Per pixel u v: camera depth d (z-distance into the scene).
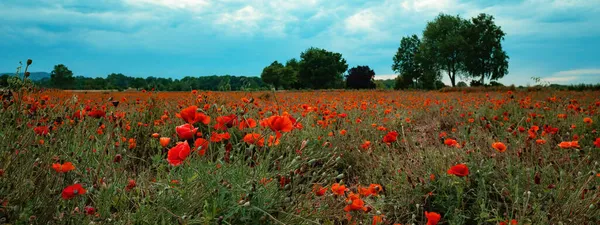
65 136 2.73
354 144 4.26
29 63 2.59
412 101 11.05
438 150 3.67
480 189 2.62
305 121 5.11
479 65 49.03
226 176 2.04
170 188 1.95
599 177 2.71
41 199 1.83
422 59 53.84
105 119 3.18
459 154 3.41
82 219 1.74
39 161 2.12
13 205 1.72
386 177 3.35
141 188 2.22
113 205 2.10
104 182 1.94
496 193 2.78
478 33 49.25
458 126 5.30
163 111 5.21
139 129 3.87
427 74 53.94
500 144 2.72
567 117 5.54
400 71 60.66
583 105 8.55
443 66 51.84
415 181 3.04
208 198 1.93
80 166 2.31
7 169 1.92
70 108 3.75
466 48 47.94
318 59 66.62
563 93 16.73
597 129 4.95
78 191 1.60
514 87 26.58
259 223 1.86
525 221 2.29
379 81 65.19
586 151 3.79
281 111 6.07
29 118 2.79
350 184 3.52
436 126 6.30
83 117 3.12
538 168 2.94
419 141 4.64
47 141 2.44
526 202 2.21
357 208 2.00
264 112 4.87
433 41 53.00
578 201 2.43
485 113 7.19
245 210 1.91
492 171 2.94
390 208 2.82
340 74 70.75
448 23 51.28
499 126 5.55
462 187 2.76
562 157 3.38
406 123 6.32
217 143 3.32
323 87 67.31
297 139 4.18
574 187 2.70
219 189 1.88
